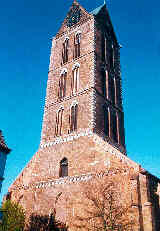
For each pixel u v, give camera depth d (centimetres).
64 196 3519
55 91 4878
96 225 3005
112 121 4559
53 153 4091
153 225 2752
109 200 3031
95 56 4734
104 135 4116
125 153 4525
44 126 4591
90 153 3625
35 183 3941
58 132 4334
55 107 4669
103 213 2898
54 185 3712
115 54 5631
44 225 3509
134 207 2812
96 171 3391
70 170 3691
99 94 4397
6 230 3306
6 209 3466
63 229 3300
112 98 4862
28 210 3766
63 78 4959
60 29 5769
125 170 3128
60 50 5422
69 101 4516
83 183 3422
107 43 5447
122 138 4666
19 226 3409
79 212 3250
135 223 2744
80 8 5625
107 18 5750
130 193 2941
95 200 3152
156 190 3347
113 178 3178
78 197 3366
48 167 3978
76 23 5488
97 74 4566
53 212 3512
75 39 5312
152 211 2836
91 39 4953
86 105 4212
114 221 2786
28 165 4247
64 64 5100
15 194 4059
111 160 3353
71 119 4312
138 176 3012
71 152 3866
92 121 3966
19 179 4194
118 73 5400
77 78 4703
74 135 4031
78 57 4925
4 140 3866
